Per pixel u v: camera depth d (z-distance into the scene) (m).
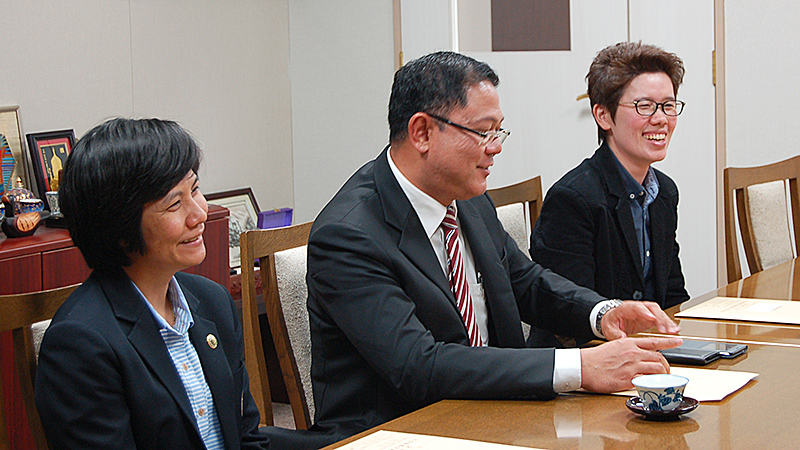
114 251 1.27
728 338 1.63
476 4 4.39
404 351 1.39
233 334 1.46
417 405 1.50
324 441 1.48
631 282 2.29
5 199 2.88
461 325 1.54
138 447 1.25
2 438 1.37
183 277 1.46
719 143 4.01
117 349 1.23
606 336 1.67
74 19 3.59
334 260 1.49
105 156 1.23
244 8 4.50
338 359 1.53
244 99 4.53
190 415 1.29
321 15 4.76
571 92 4.26
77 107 3.62
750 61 3.91
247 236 1.68
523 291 1.84
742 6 3.90
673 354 1.47
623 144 2.27
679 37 4.03
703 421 1.15
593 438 1.10
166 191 1.25
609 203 2.27
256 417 1.49
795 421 1.14
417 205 1.57
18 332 1.35
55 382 1.19
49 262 2.74
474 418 1.22
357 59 4.70
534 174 4.38
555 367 1.31
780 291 2.08
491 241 1.74
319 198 4.90
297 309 1.73
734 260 2.82
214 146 4.34
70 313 1.24
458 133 1.51
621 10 4.12
